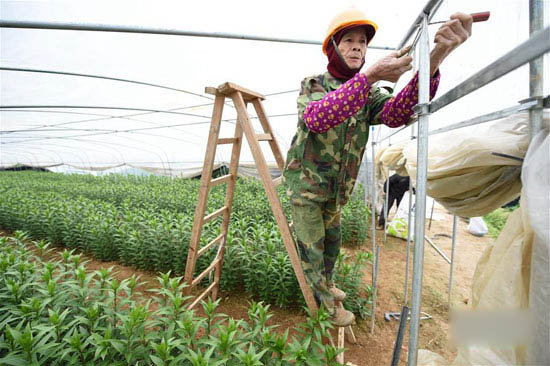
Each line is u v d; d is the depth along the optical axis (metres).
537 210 0.82
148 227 4.55
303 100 1.87
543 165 0.84
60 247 5.50
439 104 1.11
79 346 1.81
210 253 3.88
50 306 2.32
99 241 4.78
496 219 7.51
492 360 1.03
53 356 1.84
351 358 2.76
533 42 0.62
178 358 1.78
